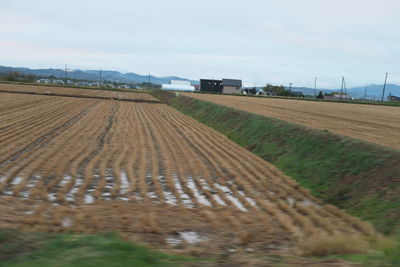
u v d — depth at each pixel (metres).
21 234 7.19
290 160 18.08
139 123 32.59
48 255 6.00
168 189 13.46
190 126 32.75
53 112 37.12
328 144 17.34
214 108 40.94
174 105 59.50
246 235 9.29
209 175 15.70
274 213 11.27
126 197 12.28
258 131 25.30
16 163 15.84
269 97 96.12
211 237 9.23
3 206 10.72
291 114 38.34
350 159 14.91
